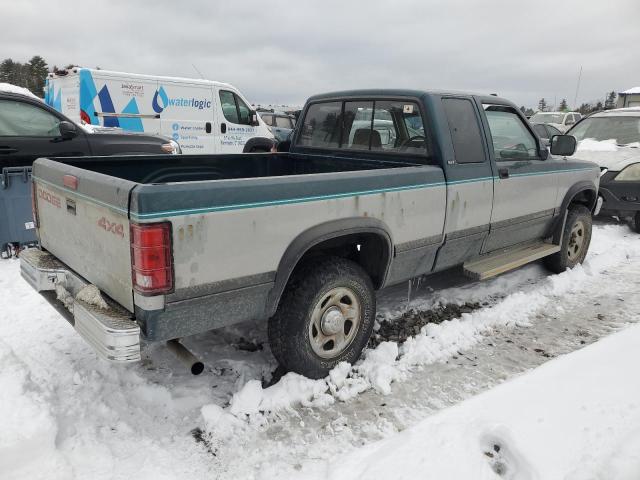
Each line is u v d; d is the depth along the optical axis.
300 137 4.92
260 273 2.79
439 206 3.75
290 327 3.09
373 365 3.48
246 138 12.33
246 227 2.68
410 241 3.60
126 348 2.43
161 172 4.21
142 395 3.08
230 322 2.83
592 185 5.55
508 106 4.49
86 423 2.81
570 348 3.91
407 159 3.97
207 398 3.10
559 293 5.02
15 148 6.03
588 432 2.66
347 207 3.13
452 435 2.63
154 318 2.47
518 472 2.44
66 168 3.08
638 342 3.65
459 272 5.50
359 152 4.36
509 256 4.80
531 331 4.19
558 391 3.01
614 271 5.77
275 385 3.14
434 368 3.56
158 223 2.38
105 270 2.73
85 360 3.46
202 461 2.59
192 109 11.21
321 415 3.00
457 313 4.51
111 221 2.57
